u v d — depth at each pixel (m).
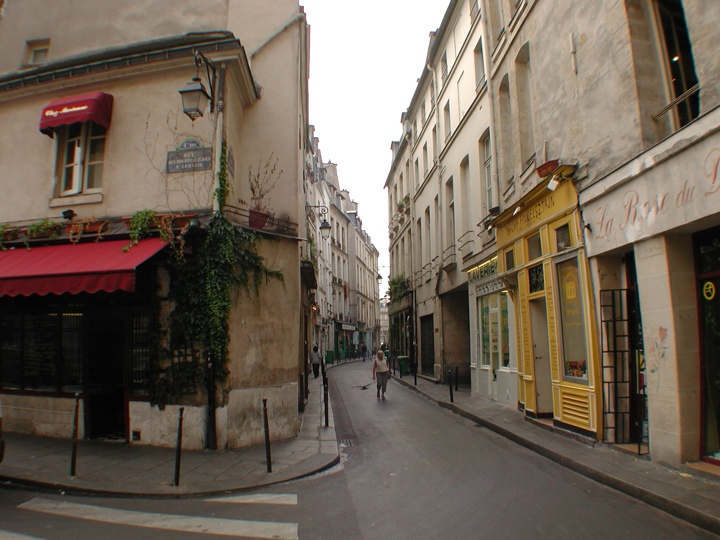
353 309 51.59
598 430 7.41
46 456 7.38
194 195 8.66
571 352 8.38
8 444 8.12
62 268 7.58
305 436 9.12
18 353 9.16
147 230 8.35
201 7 10.70
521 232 10.27
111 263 7.50
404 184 28.39
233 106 9.36
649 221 6.23
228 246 8.32
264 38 10.49
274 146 9.98
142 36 10.70
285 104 10.16
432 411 12.45
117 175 9.04
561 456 6.84
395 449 8.15
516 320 11.13
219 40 8.98
